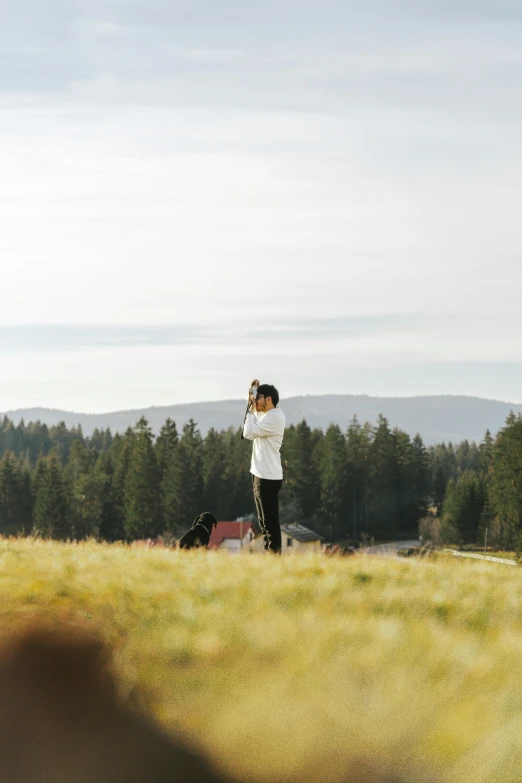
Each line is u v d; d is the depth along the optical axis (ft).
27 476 437.17
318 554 31.68
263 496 35.24
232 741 12.31
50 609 14.35
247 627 17.08
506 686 14.78
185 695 13.21
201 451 446.19
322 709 13.24
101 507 383.86
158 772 11.44
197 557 29.45
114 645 13.60
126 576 22.31
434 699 14.02
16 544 34.63
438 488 492.95
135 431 437.58
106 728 11.72
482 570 28.84
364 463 412.57
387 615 19.95
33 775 10.83
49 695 11.57
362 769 12.37
